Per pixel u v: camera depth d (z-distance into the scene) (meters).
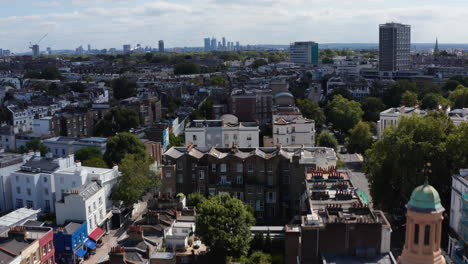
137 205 138.12
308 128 181.00
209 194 130.38
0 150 158.38
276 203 129.00
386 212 125.19
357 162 193.00
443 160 116.88
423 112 199.88
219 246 92.06
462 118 175.12
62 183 127.06
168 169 131.75
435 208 49.88
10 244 89.06
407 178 117.81
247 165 129.88
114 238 120.25
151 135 194.50
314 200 94.00
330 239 72.56
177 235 98.44
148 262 86.31
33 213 113.94
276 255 95.88
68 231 106.38
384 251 72.06
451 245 103.75
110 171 130.12
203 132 166.38
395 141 121.75
